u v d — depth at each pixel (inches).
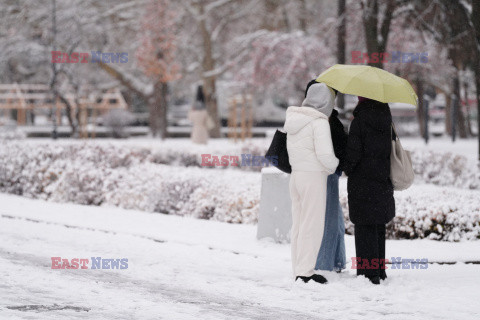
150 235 1151.0
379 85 845.2
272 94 4926.2
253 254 1028.5
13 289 723.4
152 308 678.5
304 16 4923.7
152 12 4156.0
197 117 2910.9
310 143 857.5
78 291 745.0
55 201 1572.3
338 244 911.7
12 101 5807.1
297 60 4178.2
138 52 4200.3
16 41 4719.5
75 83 4293.8
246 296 778.2
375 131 846.5
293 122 864.3
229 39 5108.3
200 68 5152.6
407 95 855.1
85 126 4313.5
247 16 5054.1
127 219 1323.8
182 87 5521.7
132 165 1724.9
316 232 855.7
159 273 895.1
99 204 1541.6
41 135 4633.4
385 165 848.9
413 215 1141.1
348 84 849.5
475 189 1734.7
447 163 1782.7
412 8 2373.3
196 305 713.0
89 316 623.8
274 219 1117.7
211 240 1119.0
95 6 4965.6
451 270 946.1
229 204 1323.8
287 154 882.8
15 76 5669.3
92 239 1132.5
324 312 706.8
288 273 918.4
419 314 699.4
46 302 673.6
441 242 1117.7
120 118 4739.2
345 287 819.4
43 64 5108.3
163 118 4330.7
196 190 1391.5
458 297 774.5
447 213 1134.4
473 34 2138.3
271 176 1115.9
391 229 1146.7
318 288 820.0
